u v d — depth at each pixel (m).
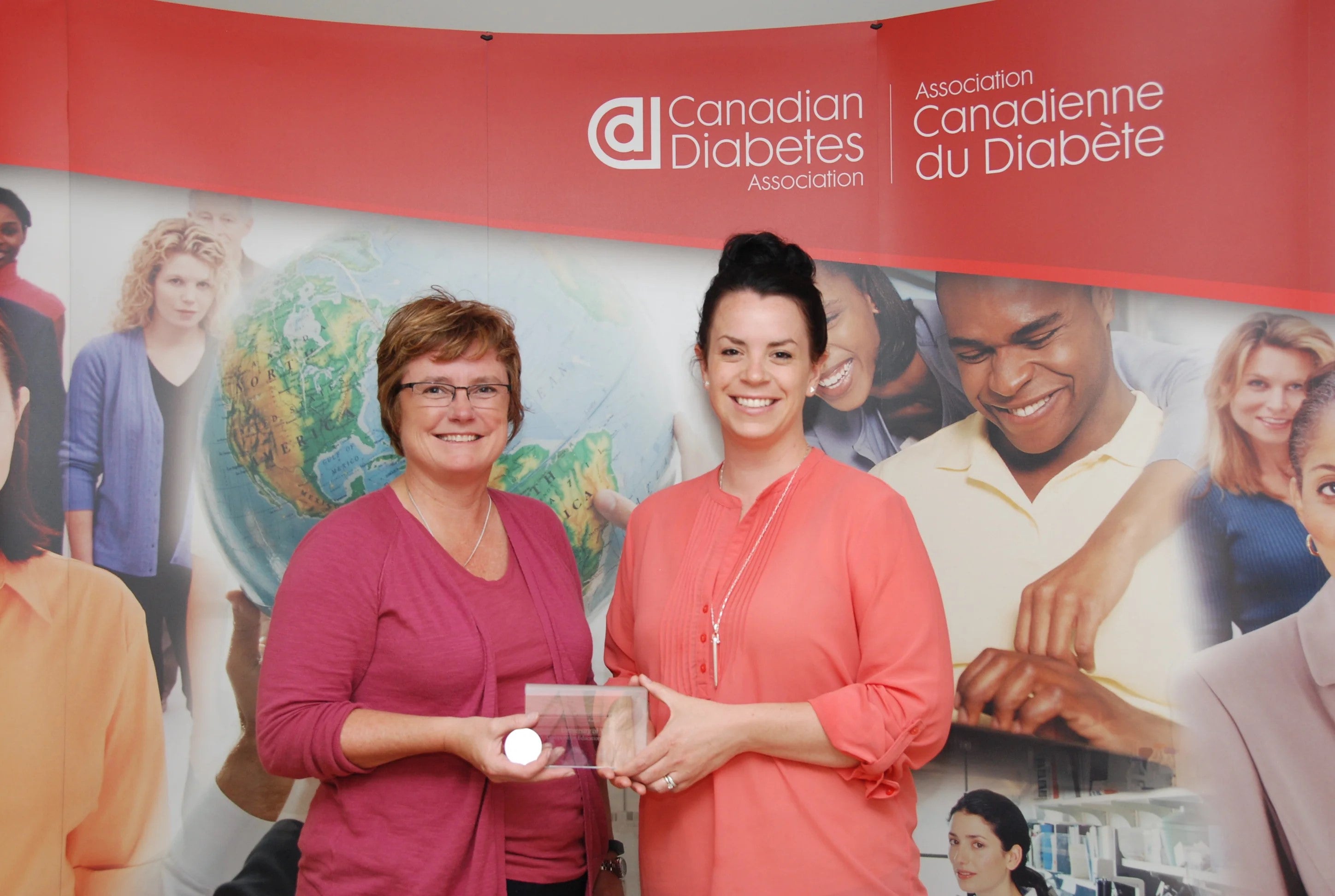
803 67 2.72
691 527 1.82
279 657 1.64
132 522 2.57
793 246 1.80
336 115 2.69
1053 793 2.55
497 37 2.74
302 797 2.63
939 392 2.65
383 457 2.71
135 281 2.59
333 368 2.69
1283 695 2.38
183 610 2.60
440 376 1.78
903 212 2.68
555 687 1.63
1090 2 2.50
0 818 2.44
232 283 2.64
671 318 2.75
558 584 1.89
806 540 1.68
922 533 2.67
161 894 2.56
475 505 1.87
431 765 1.65
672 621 1.72
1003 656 2.60
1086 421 2.54
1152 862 2.48
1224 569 2.43
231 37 2.64
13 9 2.53
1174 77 2.44
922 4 2.78
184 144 2.62
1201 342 2.44
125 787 2.54
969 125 2.61
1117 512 2.52
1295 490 2.37
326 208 2.69
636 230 2.75
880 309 2.69
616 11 2.79
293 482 2.67
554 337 2.75
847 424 2.71
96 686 2.53
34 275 2.54
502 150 2.74
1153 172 2.46
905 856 1.67
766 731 1.57
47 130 2.55
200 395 2.62
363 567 1.68
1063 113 2.53
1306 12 2.33
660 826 1.72
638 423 2.75
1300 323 2.36
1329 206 2.33
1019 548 2.60
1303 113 2.34
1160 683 2.48
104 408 2.56
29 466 2.51
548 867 1.73
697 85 2.74
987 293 2.61
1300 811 2.36
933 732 1.62
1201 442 2.45
